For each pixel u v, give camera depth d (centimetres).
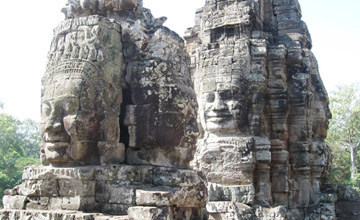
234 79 1195
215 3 1307
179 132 630
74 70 594
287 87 1302
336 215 1317
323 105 1427
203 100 1227
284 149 1245
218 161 1157
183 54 678
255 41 1231
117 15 680
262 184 1159
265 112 1243
